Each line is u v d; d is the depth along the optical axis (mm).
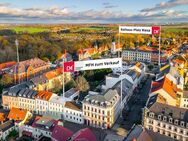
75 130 118500
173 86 142125
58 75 191000
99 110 119188
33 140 109562
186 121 98250
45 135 109000
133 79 169125
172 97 127062
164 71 167375
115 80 167375
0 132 111188
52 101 135125
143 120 113000
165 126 104375
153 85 142625
